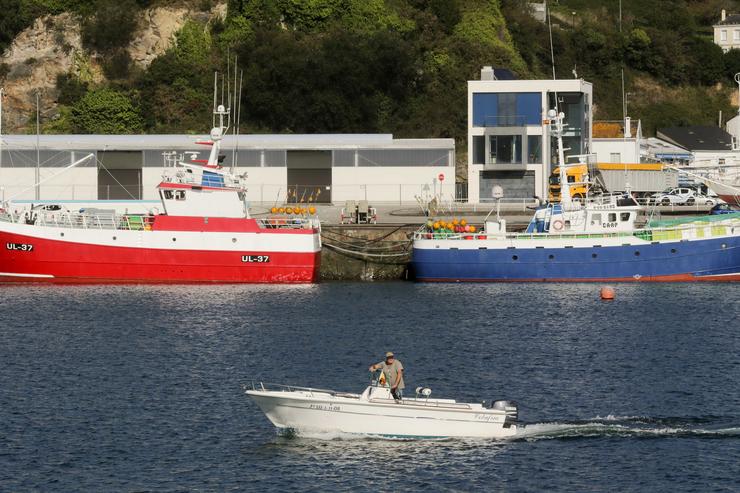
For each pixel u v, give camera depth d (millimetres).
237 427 131250
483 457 121125
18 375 157000
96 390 148375
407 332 185625
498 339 180000
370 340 179500
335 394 126312
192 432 129625
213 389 148500
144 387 149875
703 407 139375
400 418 124938
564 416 135500
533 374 156750
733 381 152250
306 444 124875
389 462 119688
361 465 118875
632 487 113438
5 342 178750
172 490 112875
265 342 178375
